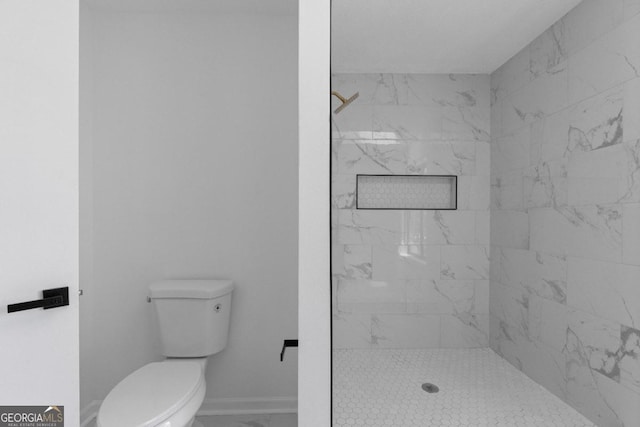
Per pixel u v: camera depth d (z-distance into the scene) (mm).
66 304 861
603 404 1245
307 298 853
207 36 1606
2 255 796
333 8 1421
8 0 802
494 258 1490
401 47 1441
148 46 1591
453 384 1413
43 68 843
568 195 1370
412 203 1484
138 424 926
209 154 1609
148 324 1590
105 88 1575
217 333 1487
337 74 1450
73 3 877
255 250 1617
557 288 1400
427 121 1486
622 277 1195
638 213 1149
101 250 1583
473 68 1482
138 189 1591
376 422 1310
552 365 1390
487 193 1503
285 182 1618
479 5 1421
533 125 1475
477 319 1479
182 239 1604
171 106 1599
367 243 1460
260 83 1614
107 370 1588
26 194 823
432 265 1479
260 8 1583
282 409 1611
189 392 1097
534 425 1282
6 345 801
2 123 795
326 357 856
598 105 1268
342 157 1455
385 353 1433
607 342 1237
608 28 1231
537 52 1427
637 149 1149
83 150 1524
